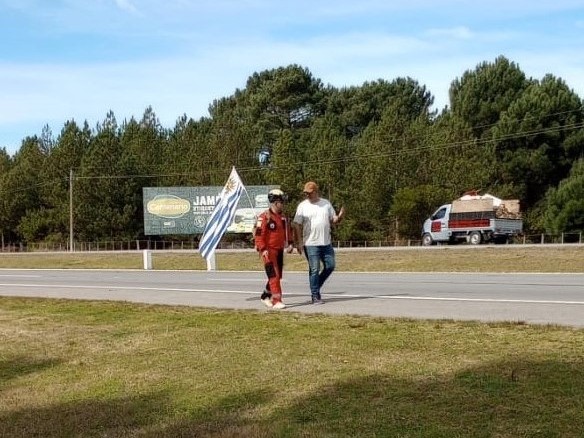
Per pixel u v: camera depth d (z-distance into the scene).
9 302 14.56
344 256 29.59
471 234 40.06
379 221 52.69
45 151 77.38
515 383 6.03
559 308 10.50
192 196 53.00
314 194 11.99
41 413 6.19
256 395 6.27
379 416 5.45
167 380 7.00
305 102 79.75
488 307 10.85
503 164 55.78
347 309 11.16
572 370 6.32
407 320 9.48
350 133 76.81
